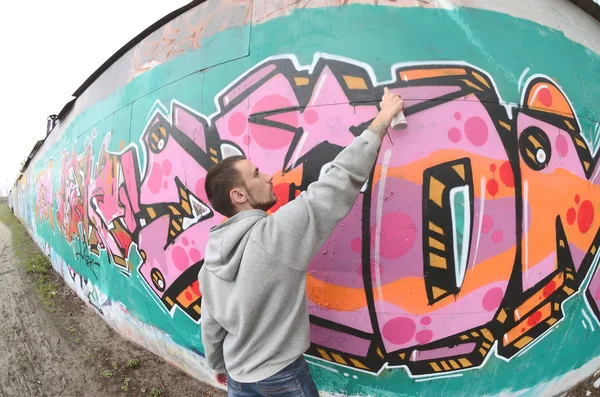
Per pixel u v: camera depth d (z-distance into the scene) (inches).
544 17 86.2
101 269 141.6
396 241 70.1
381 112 58.6
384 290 71.4
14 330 157.6
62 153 200.8
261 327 49.3
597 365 93.1
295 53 76.2
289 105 74.8
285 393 52.8
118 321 135.2
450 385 74.5
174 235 94.1
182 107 90.7
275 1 81.4
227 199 53.8
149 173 101.3
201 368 99.6
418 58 71.9
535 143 75.0
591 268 83.5
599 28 104.9
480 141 70.9
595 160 83.9
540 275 75.4
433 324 71.5
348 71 72.3
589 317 85.5
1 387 117.4
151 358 120.1
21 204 483.2
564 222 77.9
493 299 72.3
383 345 73.0
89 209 147.5
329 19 75.9
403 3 75.2
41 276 232.2
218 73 84.9
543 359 79.9
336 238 72.8
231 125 80.9
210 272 54.0
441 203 69.4
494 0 79.9
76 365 124.0
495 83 73.7
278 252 46.7
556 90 80.4
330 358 77.1
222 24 88.3
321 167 71.2
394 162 69.6
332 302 74.4
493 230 71.2
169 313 100.9
